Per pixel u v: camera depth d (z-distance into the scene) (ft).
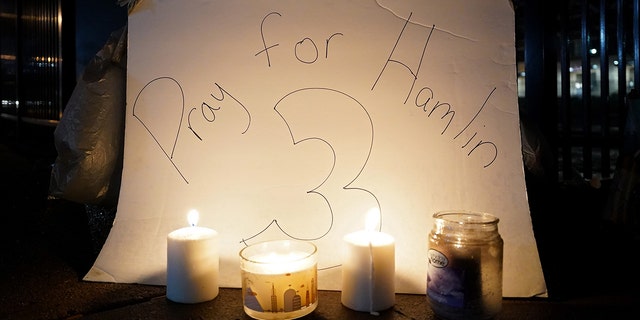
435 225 3.04
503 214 3.36
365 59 3.51
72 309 3.09
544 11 5.73
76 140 3.95
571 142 6.20
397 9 3.51
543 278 3.27
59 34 8.95
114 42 4.04
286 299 2.91
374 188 3.45
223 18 3.63
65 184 4.03
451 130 3.44
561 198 5.16
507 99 3.42
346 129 3.50
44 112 10.33
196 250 3.17
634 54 5.90
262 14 3.60
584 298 3.28
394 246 3.12
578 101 13.58
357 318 2.97
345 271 3.13
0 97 13.42
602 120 6.21
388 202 3.43
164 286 3.50
